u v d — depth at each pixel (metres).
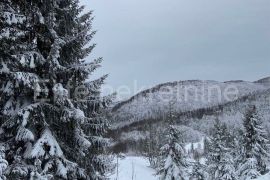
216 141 41.81
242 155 41.56
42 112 11.88
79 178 13.64
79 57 13.94
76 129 13.00
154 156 66.00
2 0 12.20
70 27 13.49
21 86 12.03
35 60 12.16
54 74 12.28
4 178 10.09
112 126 14.24
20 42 12.25
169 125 35.50
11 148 12.25
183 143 35.38
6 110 11.93
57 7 12.84
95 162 13.91
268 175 30.06
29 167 11.41
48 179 10.80
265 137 41.72
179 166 34.62
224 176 39.66
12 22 11.50
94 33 13.76
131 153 93.56
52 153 11.62
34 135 12.11
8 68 11.85
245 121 42.06
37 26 12.68
